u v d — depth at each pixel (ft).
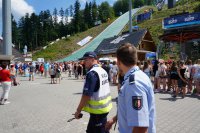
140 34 145.18
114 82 71.92
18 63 156.15
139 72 9.04
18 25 570.87
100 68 15.52
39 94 54.03
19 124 28.81
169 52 126.11
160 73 53.98
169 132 24.50
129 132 8.86
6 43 115.03
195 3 289.12
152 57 102.83
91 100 15.11
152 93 8.91
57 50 369.09
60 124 28.32
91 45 313.32
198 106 37.35
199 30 85.61
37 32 515.50
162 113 32.71
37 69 145.69
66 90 60.80
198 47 102.22
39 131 25.89
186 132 24.52
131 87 8.63
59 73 82.07
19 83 80.89
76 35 412.77
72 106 39.06
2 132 25.81
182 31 89.15
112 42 158.40
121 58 9.37
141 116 8.33
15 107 39.27
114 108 36.29
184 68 45.14
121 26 326.65
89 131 15.42
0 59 114.01
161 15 298.56
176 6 334.24
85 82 14.88
